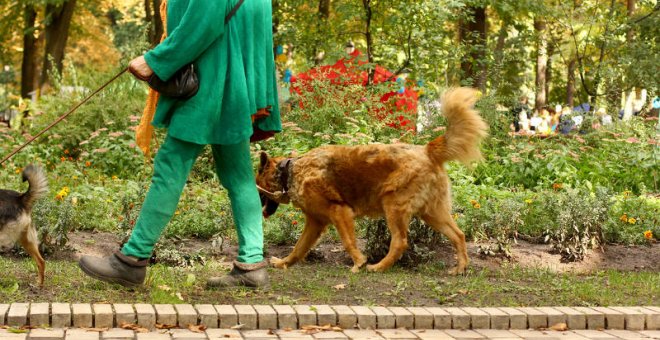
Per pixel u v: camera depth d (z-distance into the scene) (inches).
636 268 320.2
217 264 288.7
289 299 222.1
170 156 223.0
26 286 226.2
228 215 341.1
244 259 235.5
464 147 280.1
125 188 427.2
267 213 312.5
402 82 584.4
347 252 305.3
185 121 218.7
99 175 475.2
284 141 517.3
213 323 196.1
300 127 538.9
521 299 235.5
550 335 202.2
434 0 618.2
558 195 387.9
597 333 207.0
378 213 292.0
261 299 223.0
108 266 219.8
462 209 356.5
